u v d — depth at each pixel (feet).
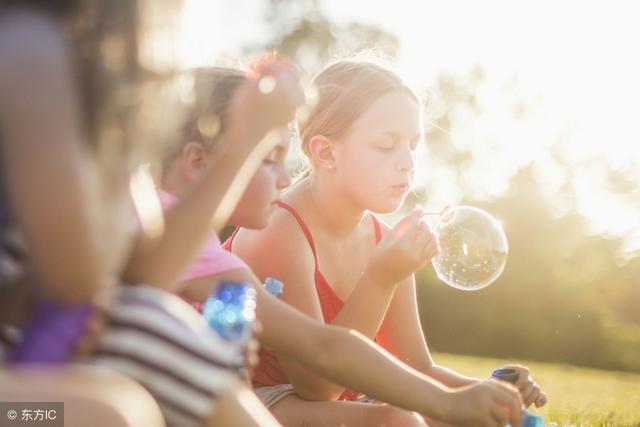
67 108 3.76
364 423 7.74
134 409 3.40
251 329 5.70
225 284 5.25
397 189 8.92
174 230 5.02
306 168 9.82
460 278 9.30
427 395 6.18
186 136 7.45
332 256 9.20
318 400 8.14
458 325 54.75
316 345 6.38
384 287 7.89
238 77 7.63
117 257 4.28
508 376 8.32
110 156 4.16
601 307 59.57
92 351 4.28
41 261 3.82
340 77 9.11
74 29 4.00
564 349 54.75
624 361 53.98
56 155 3.70
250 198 7.64
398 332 9.41
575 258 61.87
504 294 54.85
